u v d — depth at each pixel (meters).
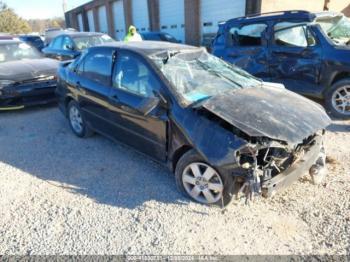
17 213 3.19
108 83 4.16
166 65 3.63
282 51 5.89
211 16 14.41
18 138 5.32
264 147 2.71
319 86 5.59
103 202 3.33
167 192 3.46
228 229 2.85
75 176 3.91
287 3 12.47
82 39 9.72
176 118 3.18
